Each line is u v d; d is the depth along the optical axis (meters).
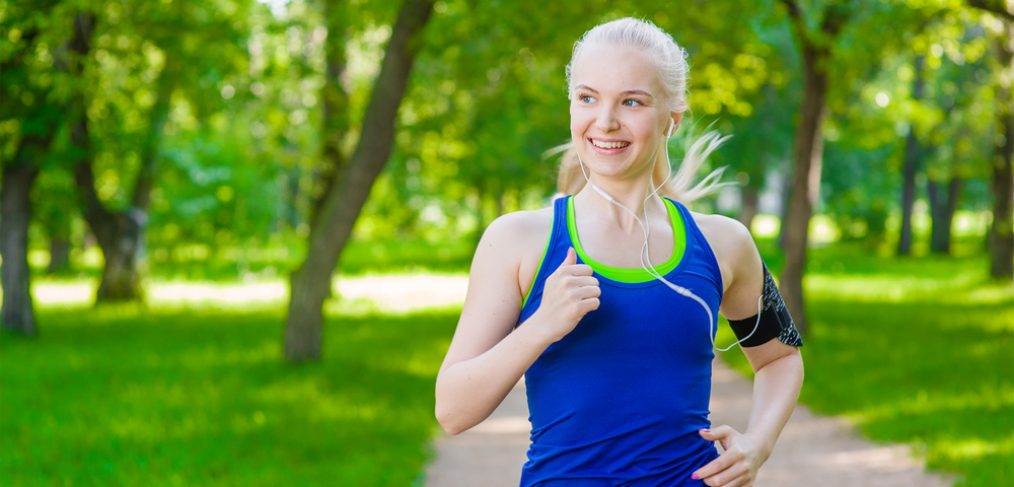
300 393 9.30
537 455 2.06
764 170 28.05
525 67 13.22
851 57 11.43
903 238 33.84
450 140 15.16
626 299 2.00
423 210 49.03
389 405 8.98
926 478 6.44
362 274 28.48
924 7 11.12
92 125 13.55
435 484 6.54
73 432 7.54
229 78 13.18
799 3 12.75
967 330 13.69
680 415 2.01
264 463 6.59
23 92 11.95
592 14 10.34
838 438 7.92
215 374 10.47
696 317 2.03
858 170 33.84
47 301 19.73
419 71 13.73
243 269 28.92
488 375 1.89
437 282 25.92
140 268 19.08
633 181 2.08
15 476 6.21
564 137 24.11
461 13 10.41
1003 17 11.16
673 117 2.15
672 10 11.00
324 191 16.91
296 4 12.54
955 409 8.20
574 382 2.00
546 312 1.86
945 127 20.41
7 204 13.44
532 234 2.06
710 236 2.17
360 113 16.06
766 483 6.60
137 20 12.34
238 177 30.58
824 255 34.56
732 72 13.36
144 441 7.21
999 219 21.39
